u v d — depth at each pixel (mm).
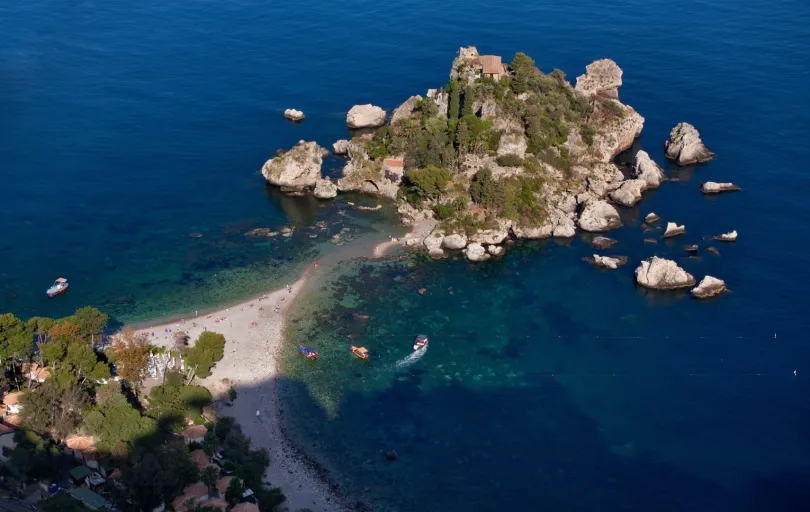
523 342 172750
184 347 166625
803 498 132875
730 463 140250
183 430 137500
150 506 117562
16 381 149625
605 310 183875
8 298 186500
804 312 181750
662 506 131875
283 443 144000
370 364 165500
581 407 153875
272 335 173750
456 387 159375
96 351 160000
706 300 186625
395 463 140625
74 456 131250
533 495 134250
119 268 199500
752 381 160500
